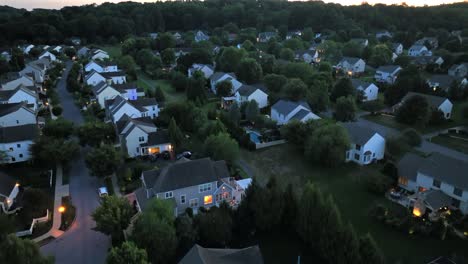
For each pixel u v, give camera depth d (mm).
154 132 64188
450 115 84875
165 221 36375
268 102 94062
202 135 65188
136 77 125438
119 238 39594
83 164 59688
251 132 75188
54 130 63875
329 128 58812
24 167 58438
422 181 48375
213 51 164625
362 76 129250
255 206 40281
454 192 44500
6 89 95188
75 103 94375
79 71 126375
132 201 48219
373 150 60062
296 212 41062
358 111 90438
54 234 41562
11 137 58625
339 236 33594
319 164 60031
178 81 110188
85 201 48406
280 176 55906
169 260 35812
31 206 43312
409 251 37594
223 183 47688
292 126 64875
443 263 33781
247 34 191625
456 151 64250
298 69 109812
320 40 190375
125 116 70688
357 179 54719
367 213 45188
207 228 38000
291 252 38312
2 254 28531
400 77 102250
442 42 172000
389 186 50812
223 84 101812
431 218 42406
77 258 37562
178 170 46375
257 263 31109
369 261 31828
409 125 78562
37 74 112625
